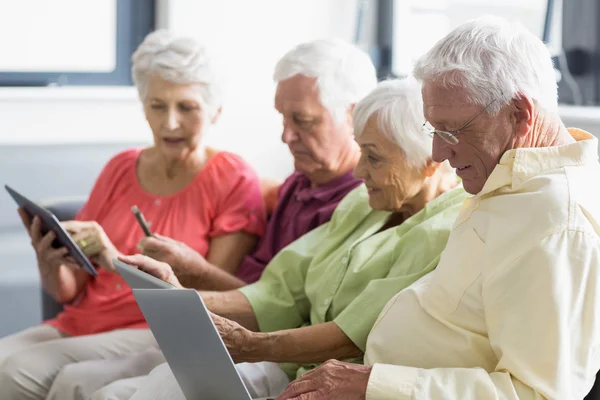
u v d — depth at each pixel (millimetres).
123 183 2977
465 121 1774
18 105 4297
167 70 2818
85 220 3012
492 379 1687
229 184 2906
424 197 2252
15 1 4418
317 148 2631
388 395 1724
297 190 2816
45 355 2627
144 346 2727
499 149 1802
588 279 1660
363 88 2654
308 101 2602
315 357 2143
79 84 4574
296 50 2664
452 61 1774
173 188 2928
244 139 4695
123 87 4547
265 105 4707
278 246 2836
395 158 2193
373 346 1942
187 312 1728
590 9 3588
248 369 2344
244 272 2852
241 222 2869
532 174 1788
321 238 2531
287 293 2494
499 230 1762
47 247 2752
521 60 1760
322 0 4762
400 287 2104
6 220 4344
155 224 2893
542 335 1643
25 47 4473
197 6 4539
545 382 1638
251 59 4660
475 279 1797
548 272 1654
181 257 2627
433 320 1863
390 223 2377
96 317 2863
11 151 4312
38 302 4414
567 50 3705
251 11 4629
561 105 3672
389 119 2170
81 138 4430
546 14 3842
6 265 4359
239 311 2443
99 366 2523
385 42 4844
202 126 2887
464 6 4352
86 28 4562
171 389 2193
